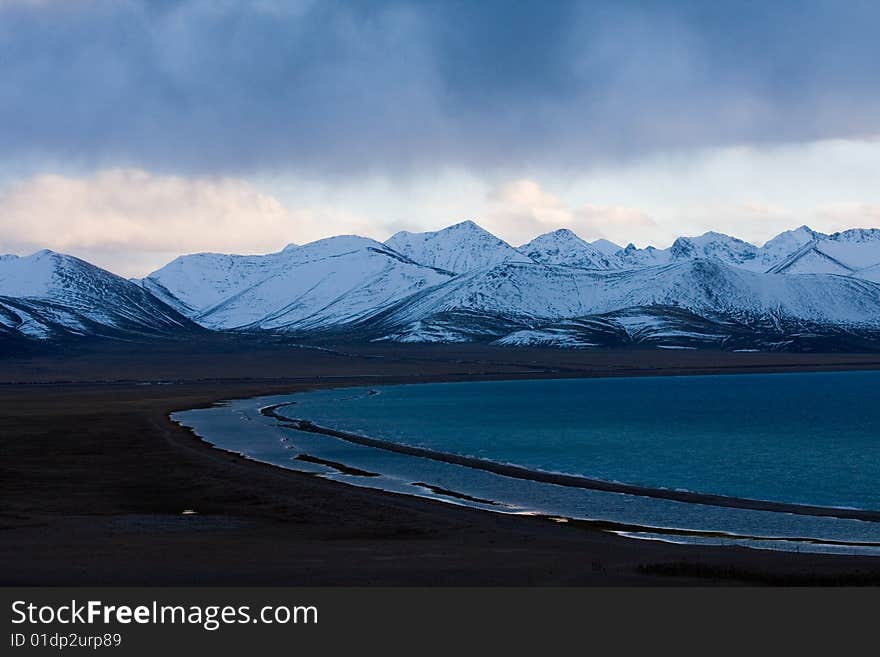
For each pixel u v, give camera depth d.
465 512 49.12
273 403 149.25
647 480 65.00
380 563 34.88
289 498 53.12
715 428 109.31
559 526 45.59
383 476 64.00
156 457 72.19
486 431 103.75
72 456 72.69
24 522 45.34
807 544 42.34
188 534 42.31
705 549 39.28
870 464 74.88
